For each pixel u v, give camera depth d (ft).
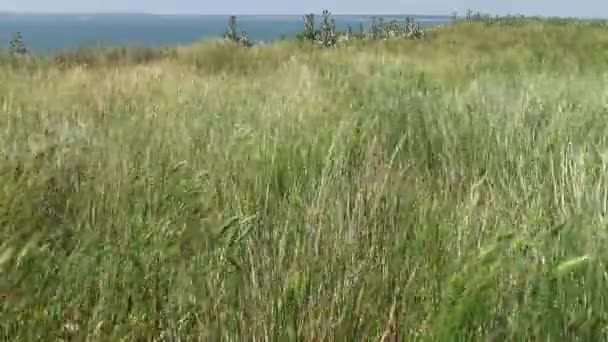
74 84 27.76
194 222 10.84
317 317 8.40
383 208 10.70
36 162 13.91
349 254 9.23
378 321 8.45
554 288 8.15
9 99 22.58
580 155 13.62
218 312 8.70
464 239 9.73
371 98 23.52
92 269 9.29
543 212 10.77
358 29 72.13
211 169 14.21
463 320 7.80
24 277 9.02
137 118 19.12
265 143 15.55
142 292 9.16
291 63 40.01
